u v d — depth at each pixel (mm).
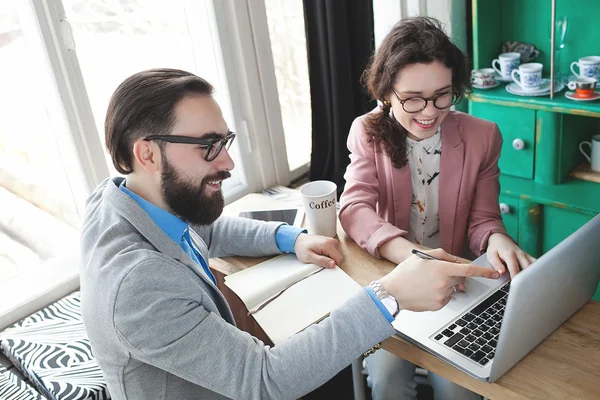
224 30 2203
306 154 2684
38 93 1858
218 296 1171
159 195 1106
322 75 2307
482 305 1229
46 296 1856
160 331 990
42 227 1963
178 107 1035
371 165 1654
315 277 1412
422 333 1166
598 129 2273
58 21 1771
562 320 1166
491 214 1594
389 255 1447
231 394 1035
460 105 2438
